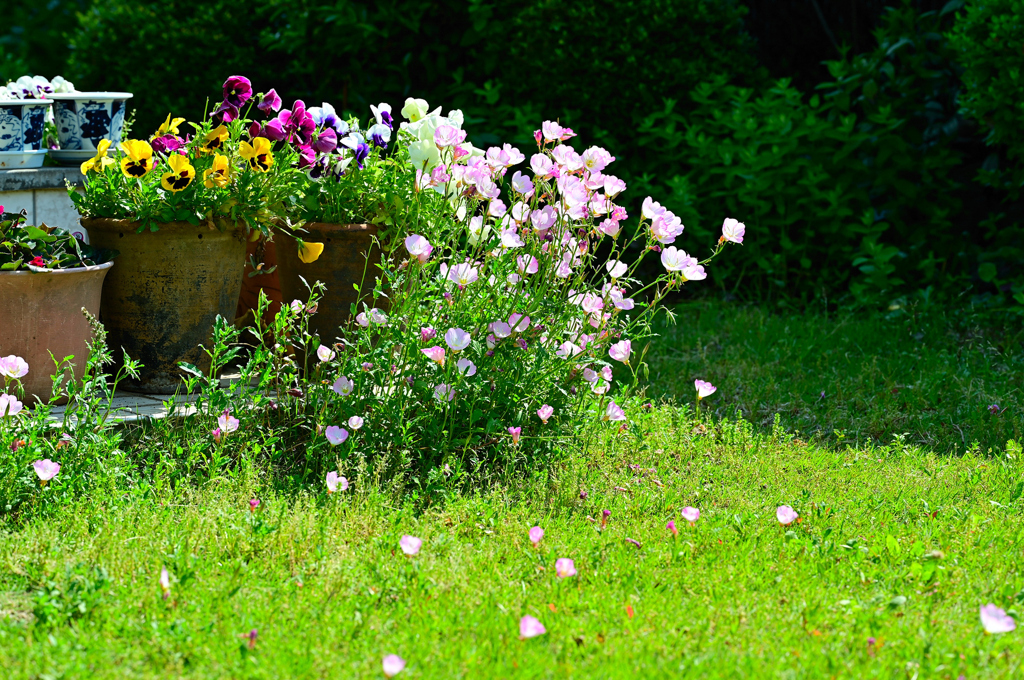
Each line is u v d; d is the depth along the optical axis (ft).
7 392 13.29
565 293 14.74
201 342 14.83
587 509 12.67
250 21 27.22
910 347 21.53
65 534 11.07
